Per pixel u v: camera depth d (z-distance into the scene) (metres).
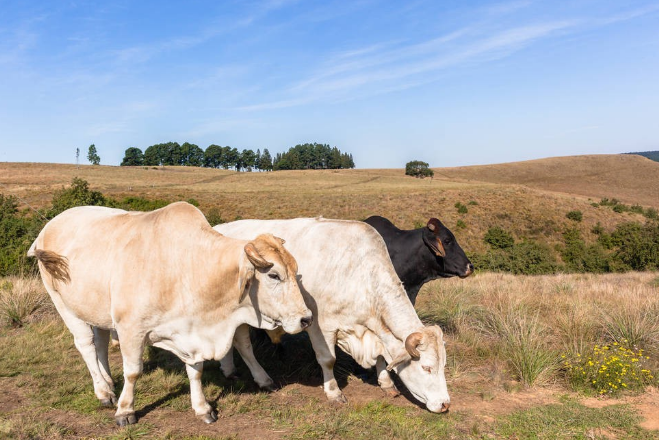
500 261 32.38
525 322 7.35
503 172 134.38
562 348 7.01
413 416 4.96
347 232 5.15
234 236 5.86
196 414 4.76
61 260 4.82
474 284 12.78
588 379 5.89
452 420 4.88
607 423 4.83
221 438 4.33
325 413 4.96
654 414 5.10
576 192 101.75
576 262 35.88
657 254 33.59
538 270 31.95
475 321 8.49
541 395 5.69
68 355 6.49
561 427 4.74
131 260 4.52
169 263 4.46
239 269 4.23
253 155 196.38
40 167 108.25
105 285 4.65
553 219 53.31
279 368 6.31
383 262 5.00
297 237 5.36
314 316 5.15
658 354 6.91
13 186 65.38
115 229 4.87
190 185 89.06
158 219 4.65
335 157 197.00
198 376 4.76
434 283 12.56
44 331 7.44
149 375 5.85
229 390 5.54
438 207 56.53
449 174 134.25
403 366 4.65
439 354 4.46
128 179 95.12
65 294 4.93
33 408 4.90
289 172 133.25
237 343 5.51
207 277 4.40
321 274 5.06
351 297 4.95
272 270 4.19
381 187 85.75
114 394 5.12
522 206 57.06
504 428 4.72
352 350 5.17
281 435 4.49
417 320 4.79
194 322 4.54
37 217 18.78
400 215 53.44
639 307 8.73
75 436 4.34
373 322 4.94
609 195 97.44
